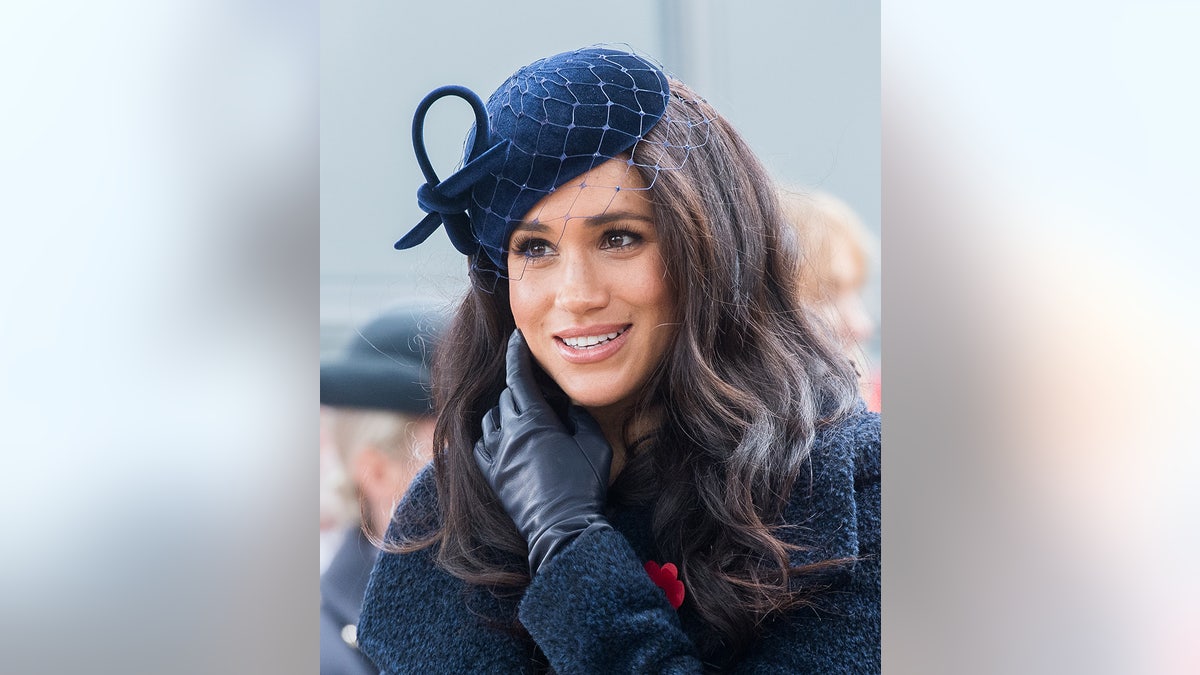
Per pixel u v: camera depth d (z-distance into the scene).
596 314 3.82
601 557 3.66
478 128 3.94
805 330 3.84
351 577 4.11
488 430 3.96
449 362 4.02
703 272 3.77
